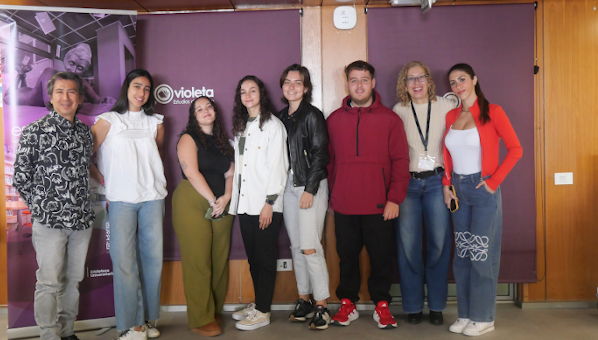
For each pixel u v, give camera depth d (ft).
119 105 8.61
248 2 10.08
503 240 10.39
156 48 10.46
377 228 9.02
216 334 8.87
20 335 8.93
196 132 9.01
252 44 10.43
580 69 10.44
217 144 9.28
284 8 10.45
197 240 8.82
